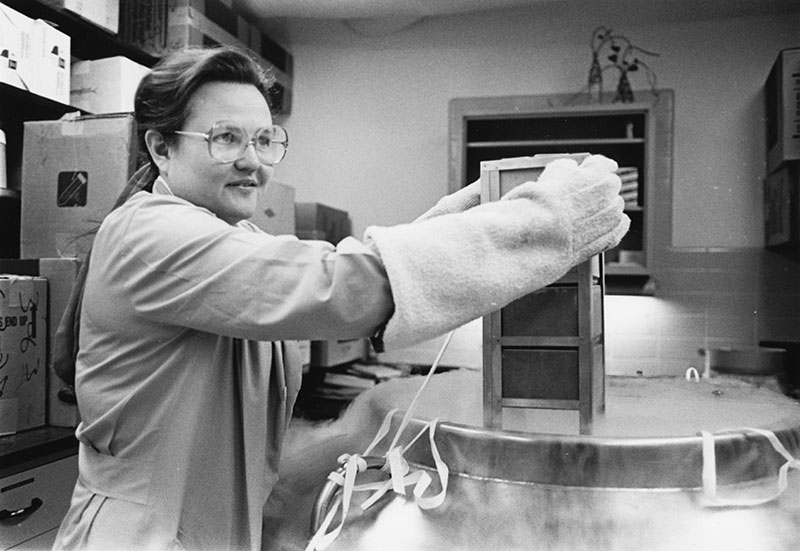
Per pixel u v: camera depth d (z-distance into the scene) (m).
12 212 1.99
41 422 1.63
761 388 1.02
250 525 0.73
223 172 0.70
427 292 0.54
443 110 3.08
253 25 3.07
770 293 2.77
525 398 0.73
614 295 2.80
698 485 0.64
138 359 0.69
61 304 1.64
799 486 0.67
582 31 2.91
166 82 0.71
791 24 2.73
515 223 0.57
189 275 0.59
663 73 2.85
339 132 3.21
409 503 0.69
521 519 0.64
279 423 0.83
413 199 3.12
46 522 1.50
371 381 2.58
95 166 1.72
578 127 2.82
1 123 1.94
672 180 2.80
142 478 0.70
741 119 2.79
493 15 3.01
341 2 2.89
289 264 0.57
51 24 1.96
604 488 0.64
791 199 2.47
